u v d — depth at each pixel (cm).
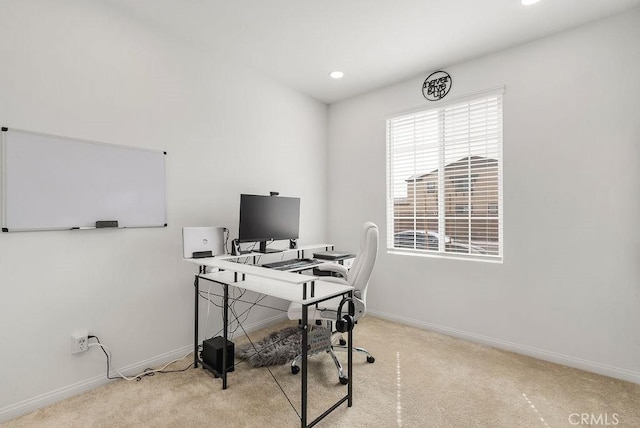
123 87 229
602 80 234
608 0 214
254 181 320
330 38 263
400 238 352
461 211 308
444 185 319
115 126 225
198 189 275
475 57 292
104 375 220
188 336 268
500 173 285
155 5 222
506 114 276
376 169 364
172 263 257
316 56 293
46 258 197
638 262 222
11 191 184
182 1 218
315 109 391
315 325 252
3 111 181
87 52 212
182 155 263
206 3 220
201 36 261
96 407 194
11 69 183
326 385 219
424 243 333
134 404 197
